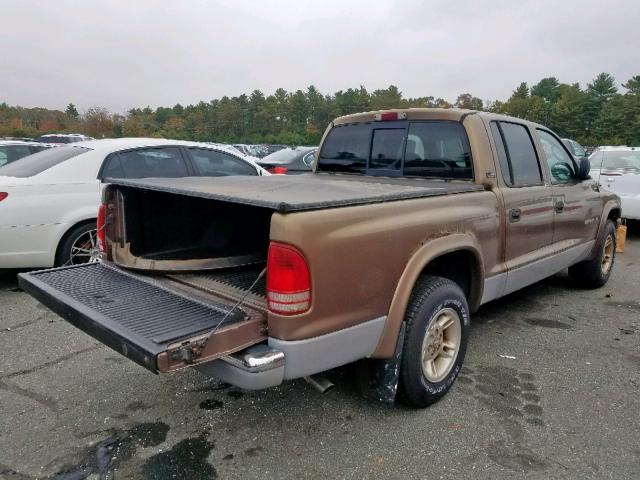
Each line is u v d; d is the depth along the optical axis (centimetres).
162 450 283
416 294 307
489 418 317
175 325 238
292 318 238
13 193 517
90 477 260
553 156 479
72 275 320
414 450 285
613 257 619
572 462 275
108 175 578
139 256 333
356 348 270
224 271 326
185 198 347
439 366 332
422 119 412
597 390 354
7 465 268
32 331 446
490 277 373
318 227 243
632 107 7925
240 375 234
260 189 309
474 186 366
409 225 290
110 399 336
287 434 299
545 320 493
